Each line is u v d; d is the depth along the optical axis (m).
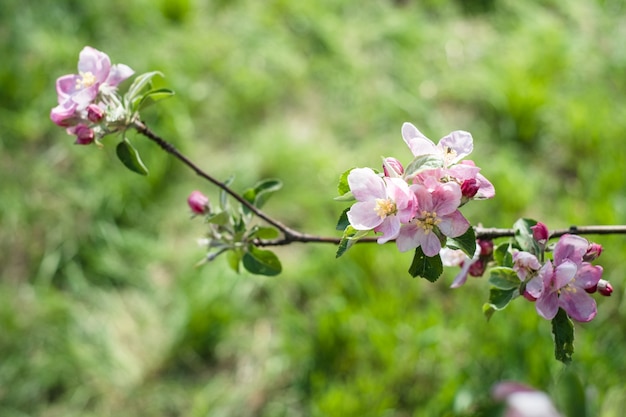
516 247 1.02
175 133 1.85
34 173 1.81
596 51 2.14
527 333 1.45
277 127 1.92
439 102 2.05
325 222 1.69
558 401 1.17
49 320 1.57
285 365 1.50
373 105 2.02
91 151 1.81
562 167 1.87
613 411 1.40
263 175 1.83
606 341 1.48
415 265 0.98
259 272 1.13
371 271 1.58
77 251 1.68
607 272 1.56
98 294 1.63
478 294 1.54
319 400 1.43
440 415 1.41
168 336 1.56
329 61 2.13
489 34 2.26
